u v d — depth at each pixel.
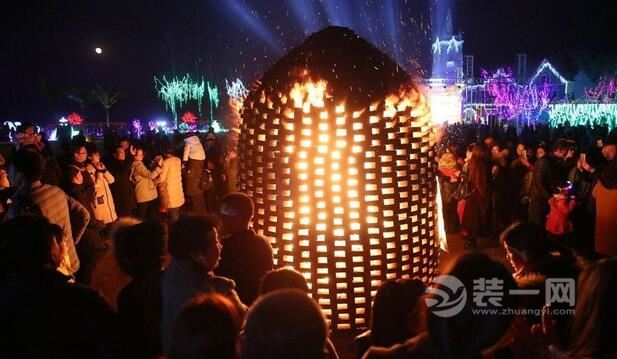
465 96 42.97
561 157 8.34
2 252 2.42
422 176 4.12
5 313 2.34
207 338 1.80
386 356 1.97
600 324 1.94
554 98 43.16
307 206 3.93
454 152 9.25
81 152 7.35
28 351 2.31
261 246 3.50
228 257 3.46
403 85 4.06
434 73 48.41
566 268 2.85
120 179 8.94
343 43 4.10
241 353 1.69
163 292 2.68
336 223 3.91
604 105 35.56
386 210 3.95
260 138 4.10
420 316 2.17
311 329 1.66
